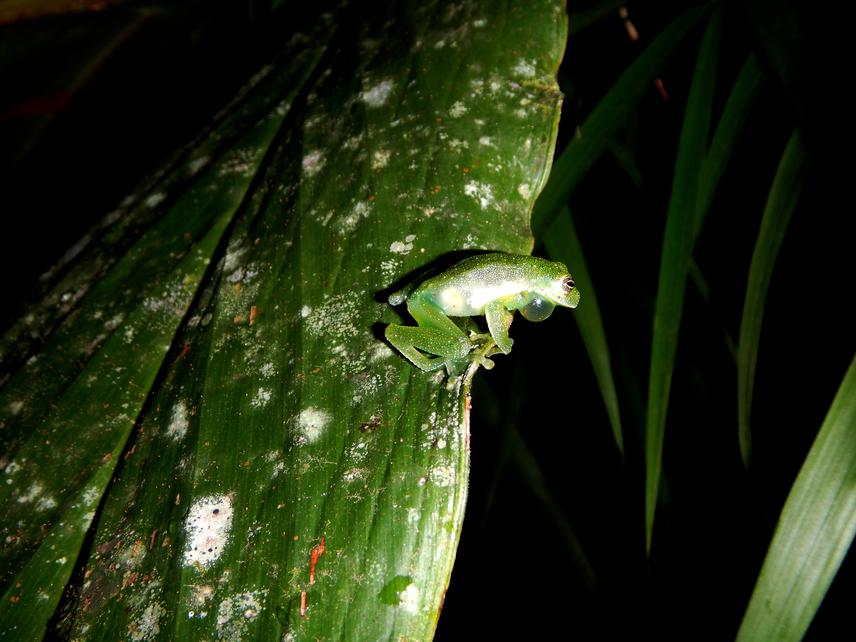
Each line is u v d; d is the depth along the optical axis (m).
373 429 0.11
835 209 0.18
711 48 0.16
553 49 0.14
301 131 0.16
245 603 0.10
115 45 0.26
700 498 0.21
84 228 0.24
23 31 0.26
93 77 0.26
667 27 0.17
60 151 0.25
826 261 0.19
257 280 0.14
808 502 0.12
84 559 0.12
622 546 0.22
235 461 0.12
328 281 0.13
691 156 0.15
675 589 0.21
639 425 0.20
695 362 0.21
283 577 0.10
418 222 0.13
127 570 0.11
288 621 0.10
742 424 0.15
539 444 0.24
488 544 0.24
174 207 0.16
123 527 0.12
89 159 0.25
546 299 0.13
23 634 0.12
